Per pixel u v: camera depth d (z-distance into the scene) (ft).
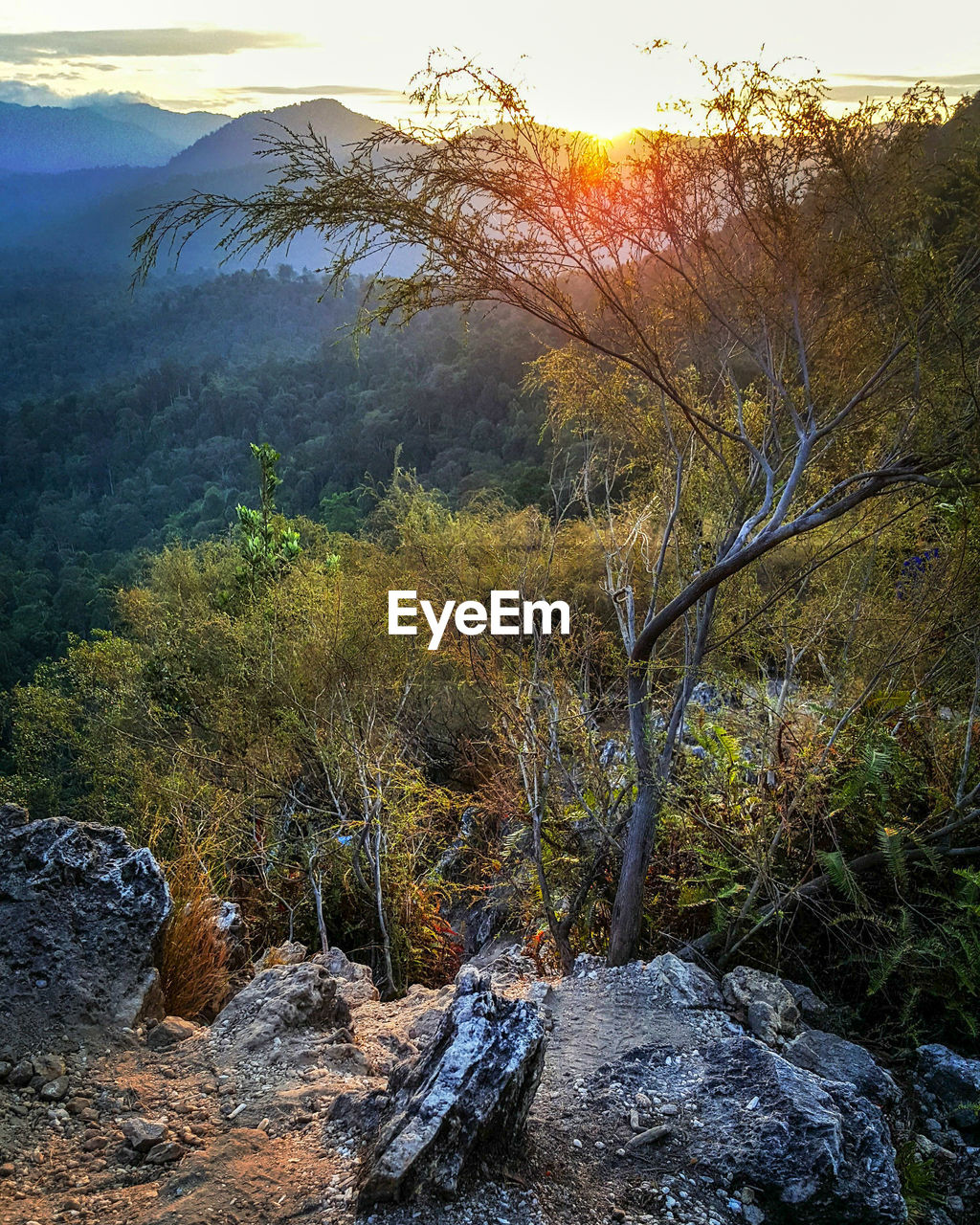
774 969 13.06
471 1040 8.25
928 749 13.96
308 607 25.76
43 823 11.86
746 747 15.47
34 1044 9.61
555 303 11.34
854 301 10.85
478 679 20.16
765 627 15.33
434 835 23.49
